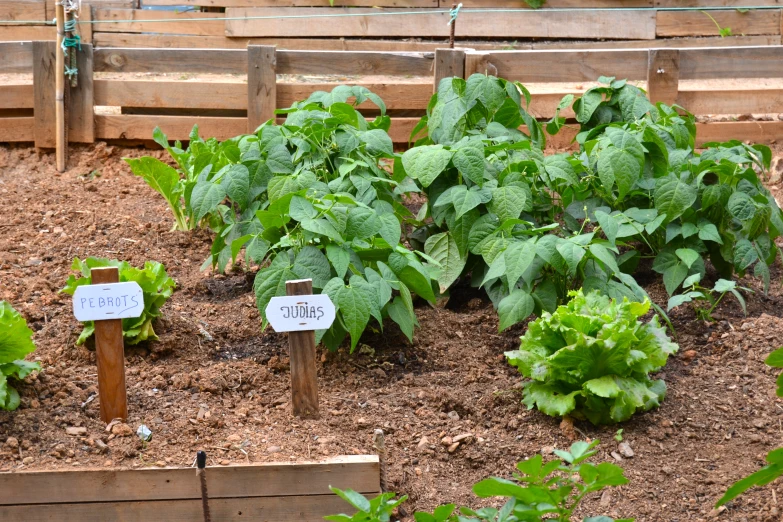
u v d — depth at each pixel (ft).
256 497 9.51
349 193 13.52
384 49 25.86
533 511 7.51
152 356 12.23
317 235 11.78
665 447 10.75
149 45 26.17
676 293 14.24
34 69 18.67
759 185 14.61
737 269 13.83
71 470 9.35
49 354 11.98
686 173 14.17
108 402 10.34
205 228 16.66
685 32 25.82
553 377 11.03
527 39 26.22
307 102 15.98
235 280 15.03
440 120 15.14
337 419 10.90
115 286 10.03
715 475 10.28
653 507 9.83
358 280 11.42
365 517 7.66
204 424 10.49
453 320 13.73
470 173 13.39
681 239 14.19
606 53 18.24
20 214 16.85
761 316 13.21
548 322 11.16
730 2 26.20
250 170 13.89
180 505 9.48
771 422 11.16
